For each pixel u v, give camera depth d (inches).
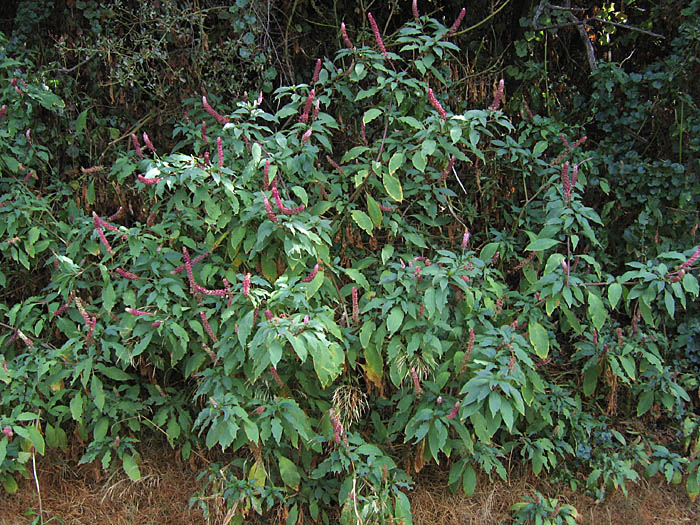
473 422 106.6
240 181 116.2
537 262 143.2
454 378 117.2
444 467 130.4
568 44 165.8
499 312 121.0
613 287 112.7
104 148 155.2
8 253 126.9
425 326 114.0
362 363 128.0
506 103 165.8
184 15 146.0
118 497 123.2
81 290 133.2
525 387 114.8
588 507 126.0
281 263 120.0
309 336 98.5
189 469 130.0
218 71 149.8
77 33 152.9
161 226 121.1
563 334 154.6
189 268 108.0
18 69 138.3
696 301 145.6
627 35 161.9
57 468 127.5
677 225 150.3
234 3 152.0
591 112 156.3
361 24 165.6
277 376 107.7
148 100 158.7
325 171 144.3
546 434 129.6
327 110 147.6
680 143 148.3
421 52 124.6
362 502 108.1
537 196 150.3
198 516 120.3
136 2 153.7
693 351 145.6
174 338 112.0
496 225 156.9
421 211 140.8
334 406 116.6
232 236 114.7
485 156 151.9
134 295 117.6
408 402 116.7
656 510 127.4
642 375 138.3
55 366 116.7
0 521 116.3
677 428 141.7
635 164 149.9
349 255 134.5
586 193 158.9
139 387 128.3
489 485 128.0
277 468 119.6
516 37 168.2
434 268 109.9
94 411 118.6
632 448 132.0
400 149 122.4
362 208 137.7
